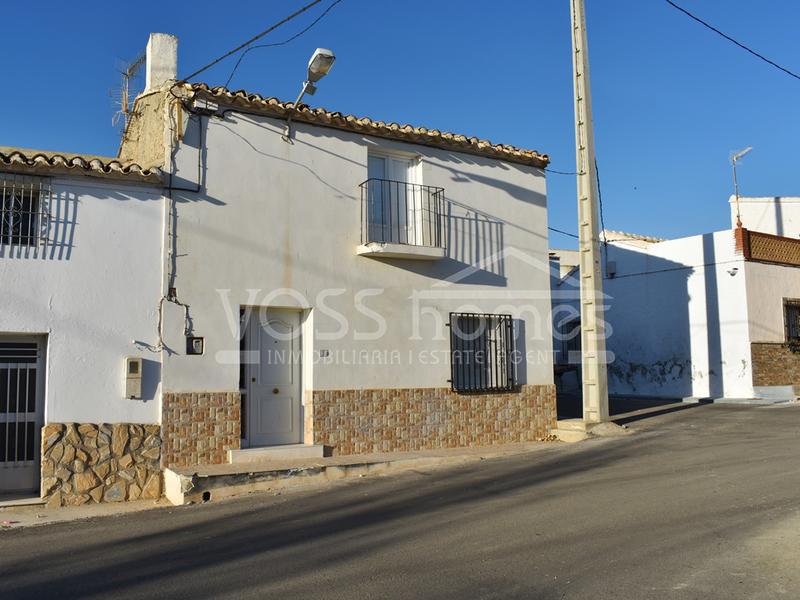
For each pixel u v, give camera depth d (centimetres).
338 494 937
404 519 774
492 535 689
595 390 1368
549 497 851
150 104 1185
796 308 2058
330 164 1197
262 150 1134
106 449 981
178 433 1029
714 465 998
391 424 1214
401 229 1270
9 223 955
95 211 1004
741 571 564
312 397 1148
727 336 1958
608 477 955
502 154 1378
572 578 555
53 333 964
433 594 526
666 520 721
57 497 944
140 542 718
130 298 1015
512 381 1351
